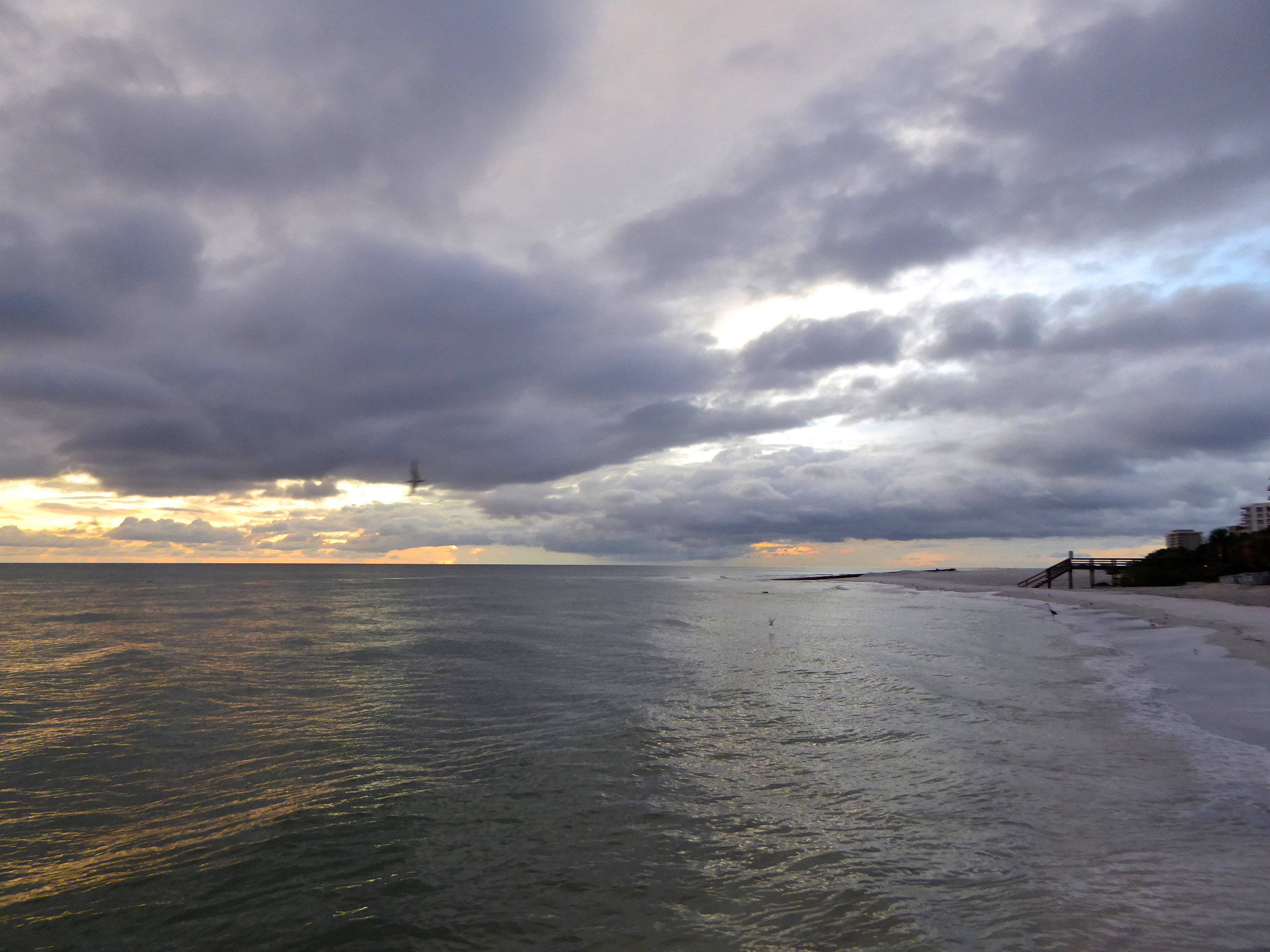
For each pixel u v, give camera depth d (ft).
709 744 39.11
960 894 21.99
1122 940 19.07
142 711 48.26
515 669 65.36
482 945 20.04
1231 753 36.04
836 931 20.06
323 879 24.04
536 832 27.53
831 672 62.69
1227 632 85.10
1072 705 47.70
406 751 38.50
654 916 21.22
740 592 230.48
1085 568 203.82
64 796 32.30
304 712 47.83
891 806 29.55
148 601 166.40
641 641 87.40
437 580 342.64
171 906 22.47
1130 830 26.58
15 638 91.20
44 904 22.63
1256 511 322.34
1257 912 20.42
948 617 123.24
